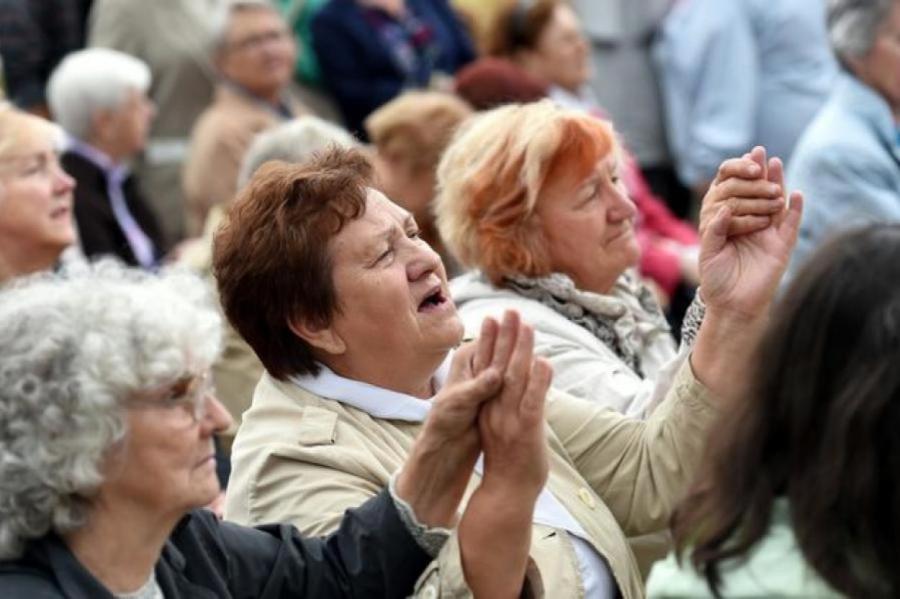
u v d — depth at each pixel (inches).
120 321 220.5
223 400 388.2
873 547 201.0
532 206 325.1
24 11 600.7
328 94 630.5
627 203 330.6
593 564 280.4
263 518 267.4
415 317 274.7
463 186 329.4
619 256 330.0
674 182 677.3
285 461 269.3
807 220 446.6
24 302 223.1
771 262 286.7
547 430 293.3
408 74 631.8
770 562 207.3
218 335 227.9
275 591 243.4
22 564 221.8
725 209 285.6
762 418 209.0
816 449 203.9
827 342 204.2
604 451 296.5
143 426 220.8
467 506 240.5
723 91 652.1
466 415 237.5
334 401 276.2
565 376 317.7
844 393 201.8
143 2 604.4
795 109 649.6
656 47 674.2
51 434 217.2
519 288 330.0
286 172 277.4
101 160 536.4
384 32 629.3
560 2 630.5
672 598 214.2
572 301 328.2
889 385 200.2
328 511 261.4
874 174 443.5
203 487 226.1
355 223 273.6
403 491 243.0
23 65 601.0
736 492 209.5
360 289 271.9
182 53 601.3
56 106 537.3
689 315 302.7
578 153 325.7
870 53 445.1
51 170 420.8
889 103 450.6
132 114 538.0
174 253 533.6
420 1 645.9
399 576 243.1
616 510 295.3
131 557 224.8
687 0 661.3
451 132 431.2
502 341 236.5
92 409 216.8
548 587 270.5
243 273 275.0
